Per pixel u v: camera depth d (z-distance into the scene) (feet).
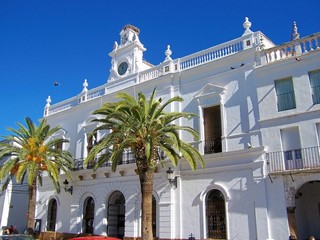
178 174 65.57
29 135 81.46
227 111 63.00
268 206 53.67
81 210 82.17
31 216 80.23
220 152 60.85
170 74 72.74
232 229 56.49
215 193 60.90
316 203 60.80
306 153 52.47
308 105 54.19
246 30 64.80
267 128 57.31
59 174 89.71
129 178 73.77
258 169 56.13
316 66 54.90
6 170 74.13
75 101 96.89
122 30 91.35
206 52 70.03
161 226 64.90
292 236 50.21
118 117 56.03
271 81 58.95
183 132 67.97
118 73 88.38
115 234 77.10
